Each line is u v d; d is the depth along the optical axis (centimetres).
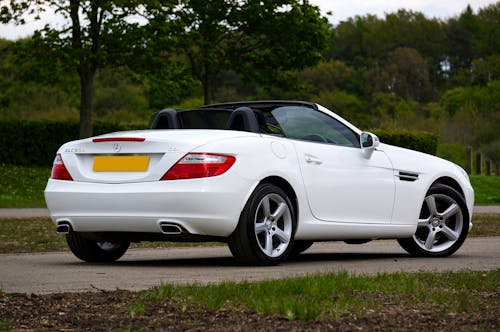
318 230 1071
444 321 576
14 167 4494
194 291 693
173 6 4044
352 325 562
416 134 5272
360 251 1317
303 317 580
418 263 1083
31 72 4322
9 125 4622
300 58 4469
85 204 1012
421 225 1193
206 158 970
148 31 4084
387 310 616
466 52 14825
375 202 1134
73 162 1039
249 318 589
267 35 4397
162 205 966
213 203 965
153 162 986
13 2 3962
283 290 693
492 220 2186
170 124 1098
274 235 1028
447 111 10762
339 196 1094
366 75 11500
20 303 670
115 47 4134
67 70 4194
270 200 1023
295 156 1052
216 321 582
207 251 1310
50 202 1047
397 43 14250
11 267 1023
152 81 4356
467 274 827
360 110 10350
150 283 845
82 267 1026
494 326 557
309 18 4388
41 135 4669
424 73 12600
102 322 592
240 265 1042
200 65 4484
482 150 9025
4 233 1627
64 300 684
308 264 1061
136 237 1020
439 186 1206
